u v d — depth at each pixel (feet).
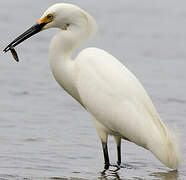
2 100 59.67
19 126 50.26
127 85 39.68
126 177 38.47
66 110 56.95
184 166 41.29
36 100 60.44
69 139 47.01
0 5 115.75
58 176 38.01
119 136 40.98
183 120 54.29
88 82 40.63
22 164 40.14
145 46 89.45
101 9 116.26
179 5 123.95
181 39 95.14
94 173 39.11
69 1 122.31
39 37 93.61
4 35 91.50
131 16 111.75
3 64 76.07
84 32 42.09
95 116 40.91
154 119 39.01
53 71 42.78
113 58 41.42
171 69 76.02
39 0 122.83
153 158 43.47
